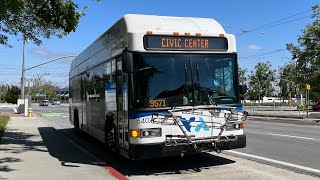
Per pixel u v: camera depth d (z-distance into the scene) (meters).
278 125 24.27
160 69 8.85
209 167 9.77
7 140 15.99
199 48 9.27
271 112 47.03
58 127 25.39
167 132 8.69
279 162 10.35
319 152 12.05
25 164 10.07
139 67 8.71
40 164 10.09
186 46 9.15
